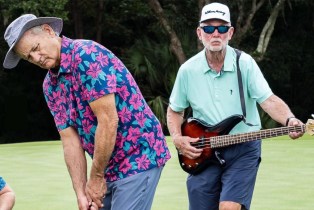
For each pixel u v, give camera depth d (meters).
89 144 4.65
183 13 26.12
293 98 28.33
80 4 26.56
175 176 9.77
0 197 4.62
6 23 23.20
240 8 24.73
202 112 5.92
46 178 10.01
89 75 4.36
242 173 5.77
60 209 7.86
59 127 4.75
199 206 6.12
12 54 4.47
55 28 4.49
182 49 23.91
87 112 4.50
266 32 25.08
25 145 14.34
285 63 27.61
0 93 27.64
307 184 8.96
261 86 5.72
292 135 5.51
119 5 26.88
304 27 27.94
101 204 4.58
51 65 4.43
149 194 4.61
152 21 26.83
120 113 4.51
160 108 22.11
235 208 5.72
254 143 5.82
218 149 5.86
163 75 23.62
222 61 5.79
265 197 8.20
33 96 27.97
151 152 4.60
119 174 4.59
